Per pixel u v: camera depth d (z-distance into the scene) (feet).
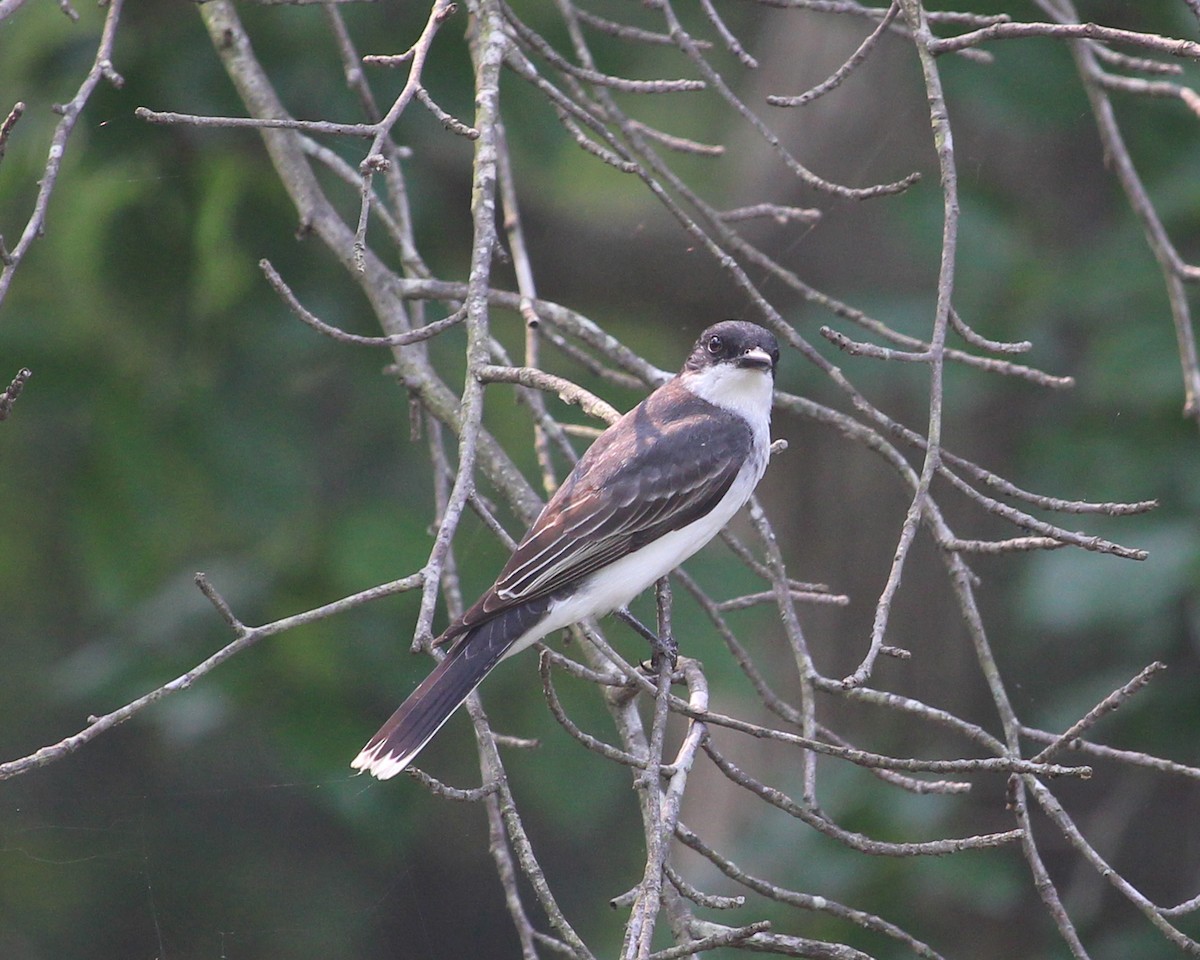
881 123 40.68
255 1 22.90
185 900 40.19
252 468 34.91
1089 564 32.48
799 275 40.63
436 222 38.91
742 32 45.42
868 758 16.99
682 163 46.50
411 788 34.40
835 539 41.19
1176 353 33.24
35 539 39.58
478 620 23.26
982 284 36.99
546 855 47.26
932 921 33.40
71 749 15.98
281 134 27.66
